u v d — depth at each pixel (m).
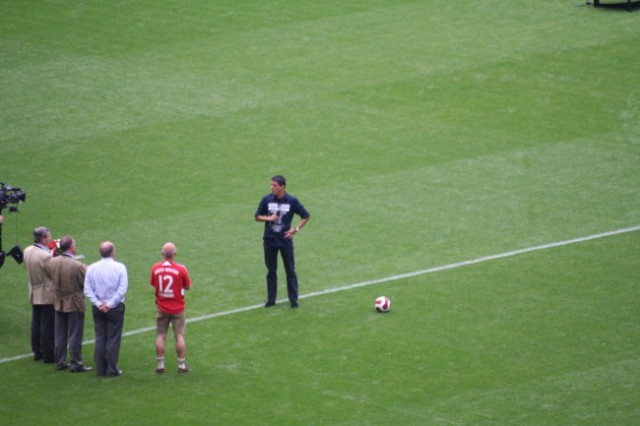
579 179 84.38
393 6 123.00
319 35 115.44
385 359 56.72
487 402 51.53
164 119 97.25
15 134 94.25
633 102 98.69
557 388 52.84
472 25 116.81
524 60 107.56
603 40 111.31
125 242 74.69
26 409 52.03
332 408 51.38
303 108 99.31
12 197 63.31
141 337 60.66
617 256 70.38
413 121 96.38
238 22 119.38
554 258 70.50
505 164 87.62
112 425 50.19
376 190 83.25
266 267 69.81
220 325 61.94
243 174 86.62
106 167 88.19
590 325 60.19
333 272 69.50
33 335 57.72
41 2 124.50
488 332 59.69
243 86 103.94
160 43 114.19
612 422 49.28
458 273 68.62
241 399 52.62
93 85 104.25
